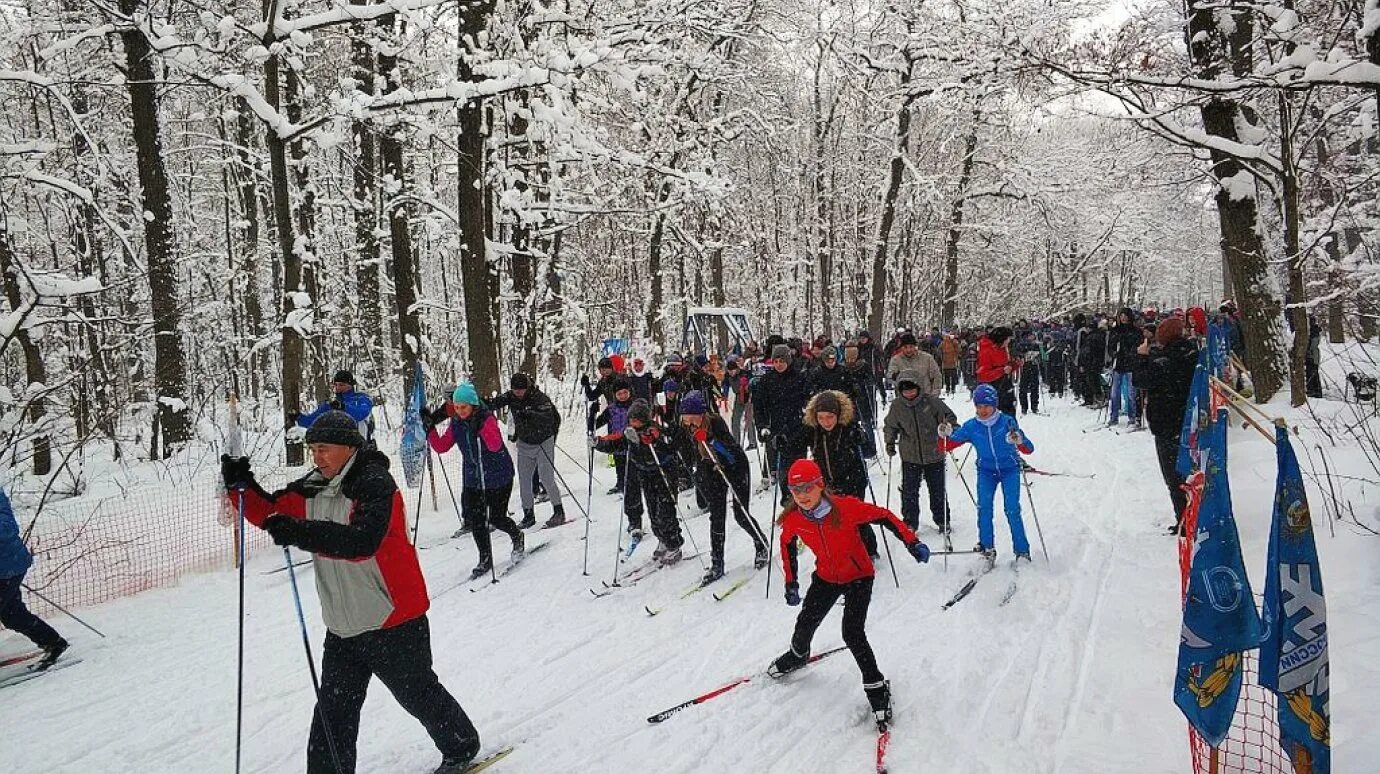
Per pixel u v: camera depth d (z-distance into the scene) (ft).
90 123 49.34
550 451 30.25
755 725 14.69
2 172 35.83
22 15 41.14
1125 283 170.60
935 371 33.78
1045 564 22.54
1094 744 13.19
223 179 72.38
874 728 14.39
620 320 99.81
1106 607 19.06
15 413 32.60
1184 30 34.99
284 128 35.42
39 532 30.04
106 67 47.65
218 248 78.59
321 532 11.09
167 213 42.04
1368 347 60.64
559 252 75.20
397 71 40.06
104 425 40.60
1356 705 12.29
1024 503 29.91
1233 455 28.07
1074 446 41.04
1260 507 22.43
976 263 128.16
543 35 41.52
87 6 40.78
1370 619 14.99
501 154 49.57
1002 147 92.27
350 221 67.82
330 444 11.94
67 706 16.83
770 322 111.65
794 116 95.66
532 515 30.40
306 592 24.23
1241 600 10.49
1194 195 68.33
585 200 56.29
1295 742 10.01
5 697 17.42
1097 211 108.06
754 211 102.22
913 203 96.12
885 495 32.22
